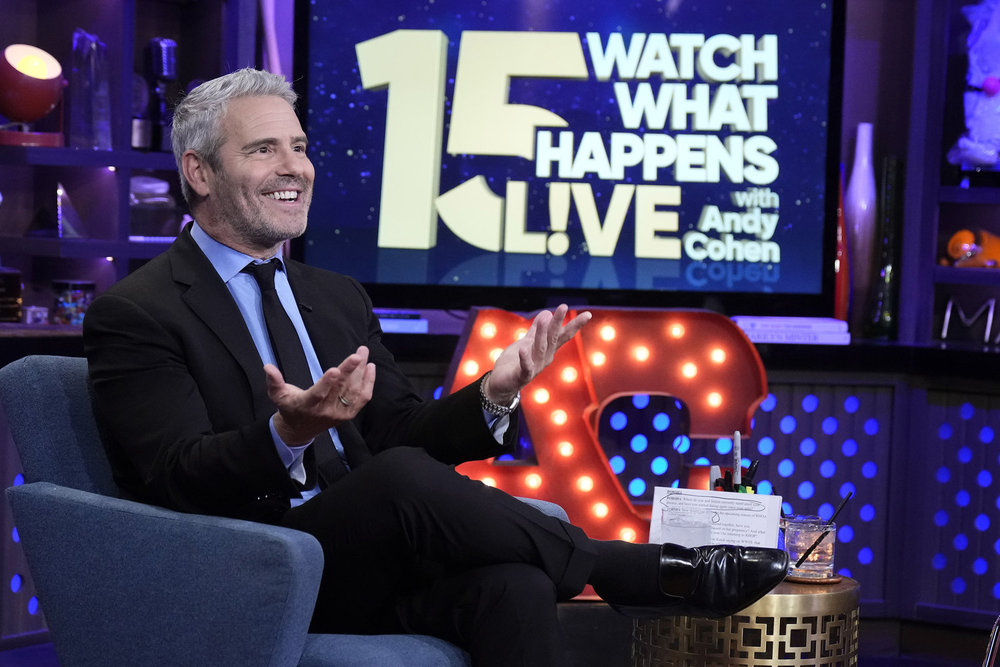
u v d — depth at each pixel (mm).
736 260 7969
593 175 7930
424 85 7871
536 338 4344
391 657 3889
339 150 7852
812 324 7664
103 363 4371
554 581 4219
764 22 7918
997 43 7746
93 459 4516
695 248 7961
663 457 7652
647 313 6984
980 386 7344
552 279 7945
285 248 8047
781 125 7934
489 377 4594
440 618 4164
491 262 7934
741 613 4867
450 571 4234
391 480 4117
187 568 3865
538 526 4215
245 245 4805
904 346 7520
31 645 6812
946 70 7922
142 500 4461
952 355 7375
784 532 5297
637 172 7945
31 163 6961
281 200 4738
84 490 4484
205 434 4215
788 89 7930
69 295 7449
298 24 7805
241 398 4500
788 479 7602
